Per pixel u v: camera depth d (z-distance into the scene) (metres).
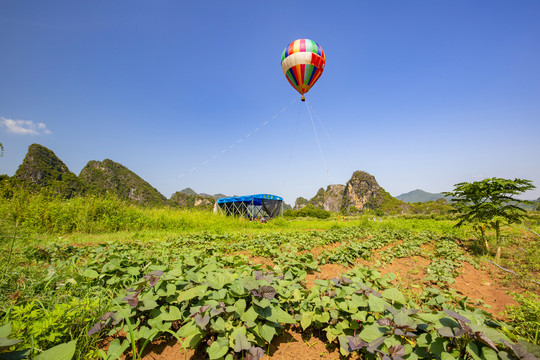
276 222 18.66
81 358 2.14
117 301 2.63
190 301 2.72
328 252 6.63
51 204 9.32
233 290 2.61
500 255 7.72
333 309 2.72
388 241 9.70
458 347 2.04
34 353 1.90
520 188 7.81
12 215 8.33
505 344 1.81
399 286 4.82
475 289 5.05
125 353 2.46
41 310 2.40
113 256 3.84
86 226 9.36
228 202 27.69
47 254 4.63
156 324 2.40
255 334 2.46
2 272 3.20
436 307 3.21
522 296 4.25
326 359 2.47
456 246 9.02
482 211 8.45
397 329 2.11
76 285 3.24
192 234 9.56
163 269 3.17
